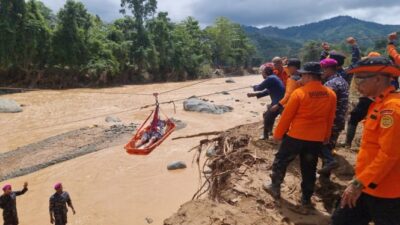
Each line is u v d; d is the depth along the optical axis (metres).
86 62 50.78
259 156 7.31
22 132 23.95
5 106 30.09
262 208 5.41
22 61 45.34
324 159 6.16
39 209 13.44
